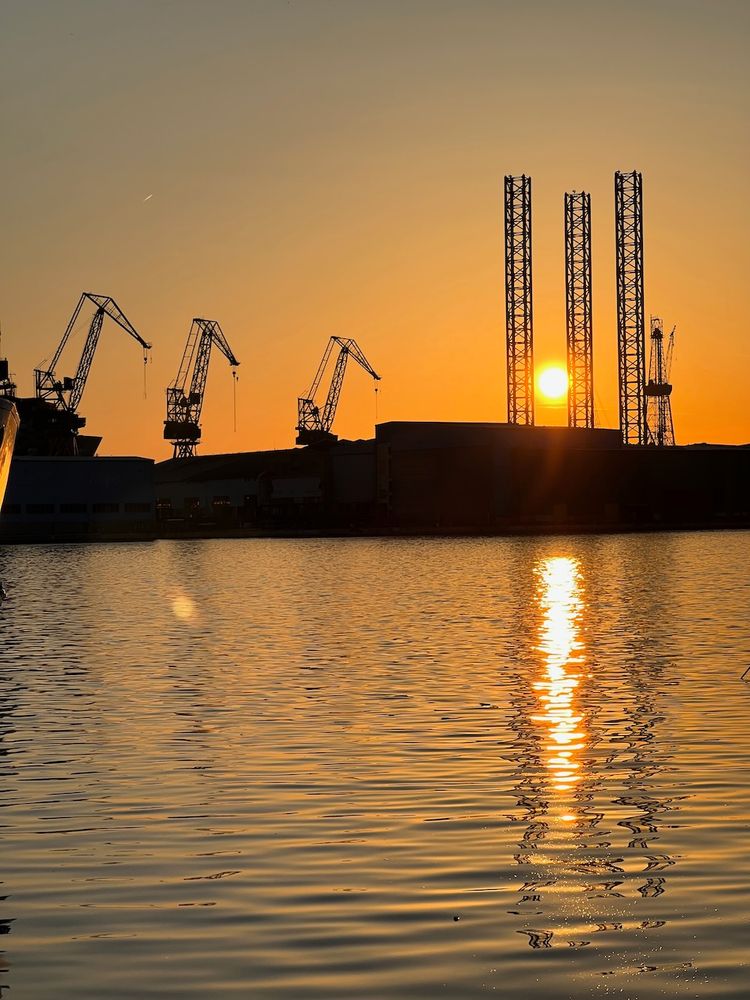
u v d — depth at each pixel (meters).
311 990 15.83
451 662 52.25
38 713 38.97
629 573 128.12
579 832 23.30
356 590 106.12
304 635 65.75
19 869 21.36
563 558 164.62
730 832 22.98
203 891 19.92
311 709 39.34
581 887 19.80
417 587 109.50
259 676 47.94
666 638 62.06
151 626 72.56
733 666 49.53
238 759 31.05
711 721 36.06
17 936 17.94
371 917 18.48
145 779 28.72
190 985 16.05
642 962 16.53
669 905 18.80
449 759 30.80
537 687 44.00
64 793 27.28
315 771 29.44
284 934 17.83
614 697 41.28
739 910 18.48
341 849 22.36
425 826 23.95
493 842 22.66
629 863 21.09
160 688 44.66
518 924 18.09
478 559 164.88
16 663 53.19
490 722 36.50
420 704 40.22
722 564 145.00
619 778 28.19
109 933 18.00
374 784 27.91
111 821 24.69
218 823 24.42
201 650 58.16
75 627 72.06
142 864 21.56
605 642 60.38
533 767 29.66
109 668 51.09
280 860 21.69
